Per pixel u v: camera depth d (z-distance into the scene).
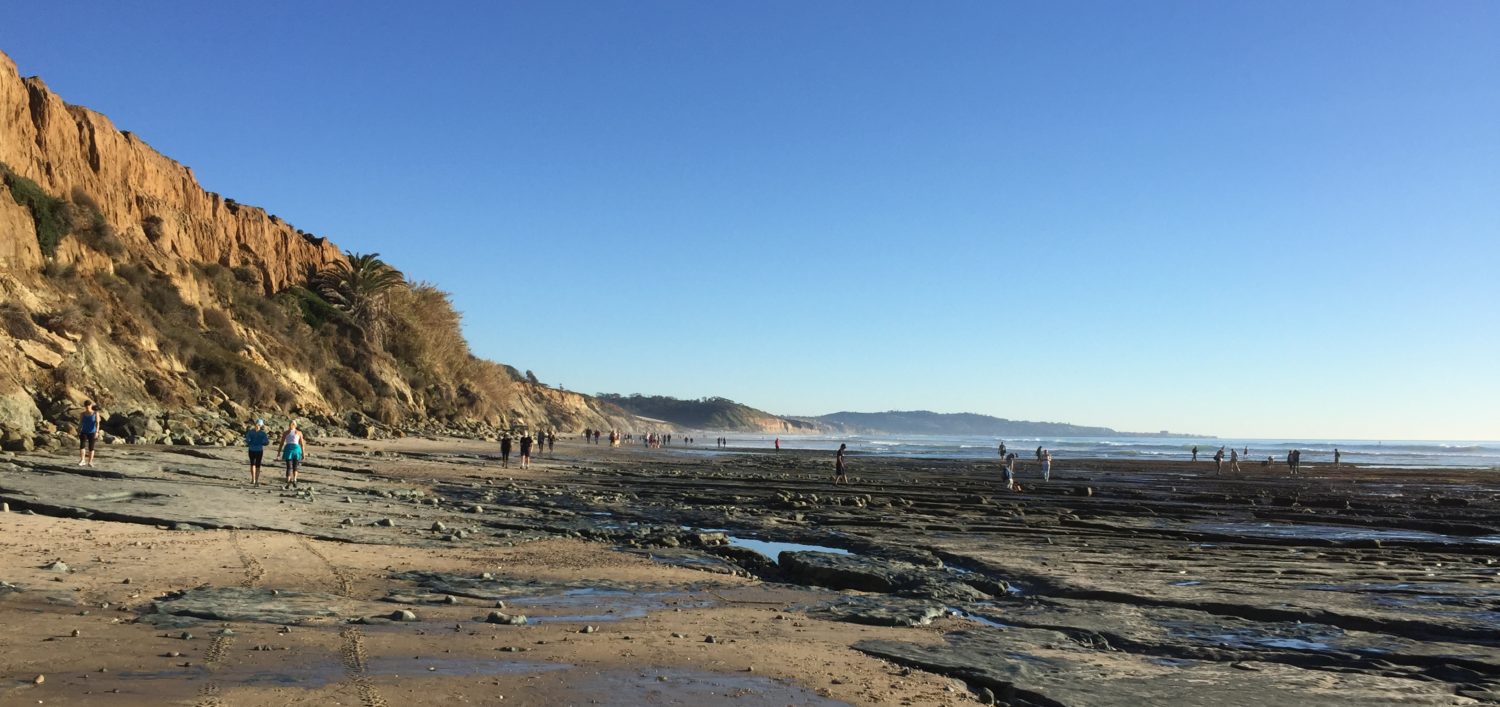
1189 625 10.41
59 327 39.72
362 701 6.22
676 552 16.38
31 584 9.89
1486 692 7.70
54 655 7.12
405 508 20.92
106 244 50.38
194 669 6.91
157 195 62.75
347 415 62.19
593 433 109.50
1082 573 14.41
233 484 23.20
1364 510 29.78
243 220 73.25
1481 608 11.55
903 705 6.83
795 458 75.50
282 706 6.02
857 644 8.91
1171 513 27.20
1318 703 7.15
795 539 19.52
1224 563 15.94
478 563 13.77
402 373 81.94
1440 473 65.75
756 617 10.35
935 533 20.38
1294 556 17.23
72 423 34.00
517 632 8.91
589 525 19.53
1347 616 10.85
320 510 18.89
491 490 28.02
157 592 10.01
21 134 49.00
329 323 75.56
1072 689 7.43
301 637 8.20
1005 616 10.88
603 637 8.80
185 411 43.94
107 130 57.41
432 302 96.25
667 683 7.13
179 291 54.72
